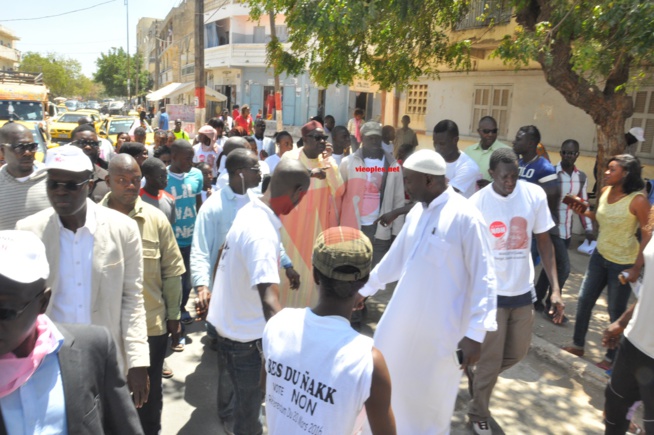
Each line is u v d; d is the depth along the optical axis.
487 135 5.39
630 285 4.34
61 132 19.53
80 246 2.54
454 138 4.81
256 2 8.35
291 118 29.41
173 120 16.55
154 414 3.41
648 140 9.09
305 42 8.17
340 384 1.73
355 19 6.59
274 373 1.88
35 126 11.53
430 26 8.29
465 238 2.91
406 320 3.03
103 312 2.62
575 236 8.97
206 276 3.47
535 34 5.92
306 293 4.67
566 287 6.61
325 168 4.77
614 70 6.14
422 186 2.98
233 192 3.79
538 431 3.76
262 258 2.70
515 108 11.55
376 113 27.94
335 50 7.87
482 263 2.90
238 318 2.92
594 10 5.46
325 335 1.80
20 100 15.23
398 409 3.11
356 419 1.82
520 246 3.54
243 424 3.06
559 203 5.53
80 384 1.60
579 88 6.46
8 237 1.46
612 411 3.16
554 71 6.40
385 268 3.25
